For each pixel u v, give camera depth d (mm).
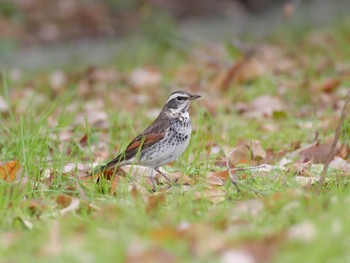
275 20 34219
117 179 12055
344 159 13617
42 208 10453
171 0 36094
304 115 17469
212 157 13750
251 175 12211
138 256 7875
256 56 25641
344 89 19344
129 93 21812
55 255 8312
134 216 9734
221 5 36688
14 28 33375
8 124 16328
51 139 14570
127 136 14672
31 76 25938
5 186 11453
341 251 7727
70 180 12031
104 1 35312
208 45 27922
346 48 26188
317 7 36594
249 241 8273
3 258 8383
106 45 31625
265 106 18391
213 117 17625
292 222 9219
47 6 34875
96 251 8172
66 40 32969
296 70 23141
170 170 13031
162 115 12586
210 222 9312
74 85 21750
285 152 14023
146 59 27719
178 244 8266
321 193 10445
